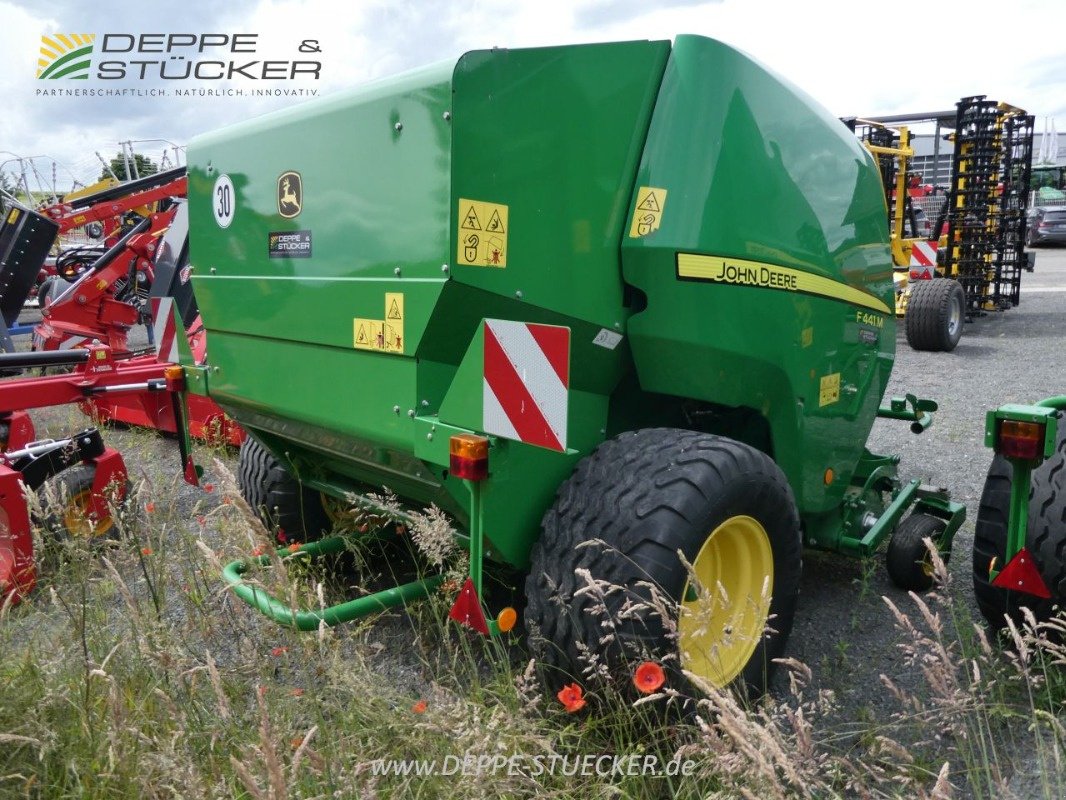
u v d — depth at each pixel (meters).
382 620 3.24
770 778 1.53
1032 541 2.70
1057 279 16.27
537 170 2.35
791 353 3.02
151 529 2.99
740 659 2.52
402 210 2.29
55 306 8.07
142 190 9.22
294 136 2.64
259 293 2.88
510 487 2.37
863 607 3.47
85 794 1.92
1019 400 7.12
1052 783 2.20
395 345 2.36
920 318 9.44
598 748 2.24
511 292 2.33
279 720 2.07
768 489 2.50
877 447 5.83
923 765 2.29
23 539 3.38
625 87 2.55
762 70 2.90
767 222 2.86
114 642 2.50
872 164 3.65
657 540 2.21
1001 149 10.91
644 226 2.59
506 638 3.03
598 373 2.71
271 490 3.54
